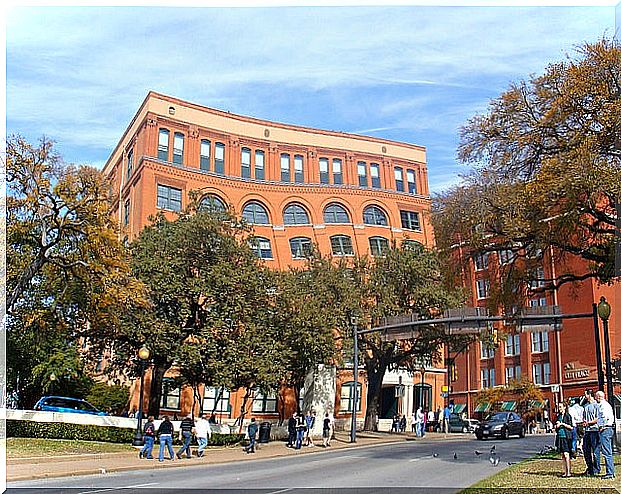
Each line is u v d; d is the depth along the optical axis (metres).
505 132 25.25
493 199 24.69
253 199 63.81
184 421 28.67
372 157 70.25
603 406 16.00
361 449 33.72
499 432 41.72
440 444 36.47
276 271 43.03
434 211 26.98
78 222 31.59
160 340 34.44
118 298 32.25
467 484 16.59
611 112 21.50
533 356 72.00
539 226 23.12
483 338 46.78
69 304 33.16
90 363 46.97
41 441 30.44
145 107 60.00
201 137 62.44
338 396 61.38
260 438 38.56
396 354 51.19
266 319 38.47
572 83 22.77
